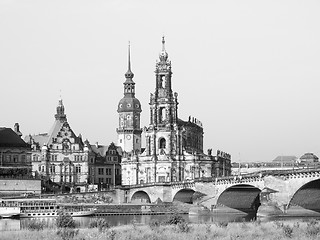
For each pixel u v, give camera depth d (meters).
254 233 119.00
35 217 189.88
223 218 184.50
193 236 115.12
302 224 132.62
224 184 197.12
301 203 175.12
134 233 118.44
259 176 180.62
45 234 118.94
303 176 167.62
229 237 113.81
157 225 133.12
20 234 119.75
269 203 175.38
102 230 121.19
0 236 117.81
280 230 122.56
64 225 136.62
